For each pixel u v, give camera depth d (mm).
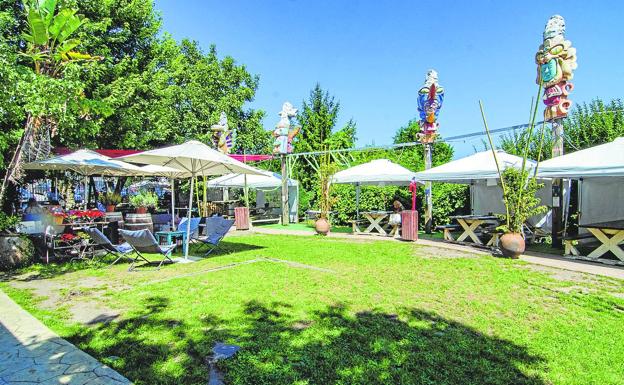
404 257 8805
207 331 4270
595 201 11078
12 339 4000
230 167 9055
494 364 3477
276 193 22062
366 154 20844
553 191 10133
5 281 6695
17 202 12961
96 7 14234
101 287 6223
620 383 3143
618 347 3820
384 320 4594
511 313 4883
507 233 8727
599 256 8148
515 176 8695
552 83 9711
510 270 7344
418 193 14984
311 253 9422
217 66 26719
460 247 10367
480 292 5820
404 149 21484
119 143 15062
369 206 16594
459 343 3922
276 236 13414
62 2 9227
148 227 10625
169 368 3410
